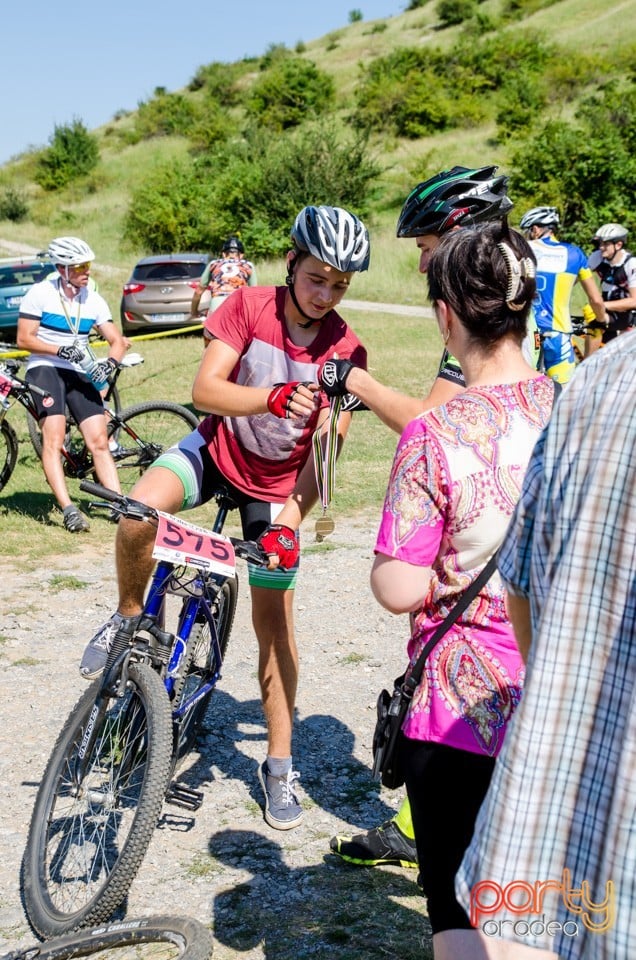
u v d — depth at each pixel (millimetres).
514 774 1467
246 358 3205
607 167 24453
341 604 5566
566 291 7332
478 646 1978
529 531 1594
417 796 2021
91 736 2963
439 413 2010
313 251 2943
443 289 2049
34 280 17000
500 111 42656
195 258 17672
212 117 56125
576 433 1489
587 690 1430
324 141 31250
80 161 52531
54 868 3018
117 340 6793
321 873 3084
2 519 6922
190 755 3838
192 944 2510
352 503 7531
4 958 2615
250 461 3271
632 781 1355
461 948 1891
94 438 6633
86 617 5285
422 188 2852
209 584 3293
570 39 55719
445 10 73125
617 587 1401
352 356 3236
